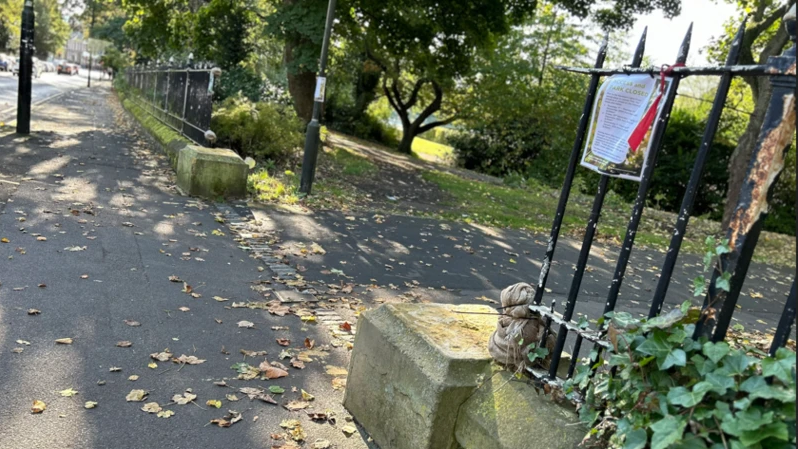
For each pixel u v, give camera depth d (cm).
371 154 2334
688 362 189
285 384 377
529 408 248
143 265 567
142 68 2391
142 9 2105
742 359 172
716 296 188
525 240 1035
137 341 405
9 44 7325
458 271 745
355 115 3438
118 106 2930
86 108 2492
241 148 1325
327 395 371
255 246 704
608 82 246
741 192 184
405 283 656
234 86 1980
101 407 320
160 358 383
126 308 459
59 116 1925
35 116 1794
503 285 716
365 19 1867
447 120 3108
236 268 607
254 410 341
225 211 860
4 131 1331
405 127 3209
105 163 1103
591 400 226
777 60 177
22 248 555
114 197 830
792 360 161
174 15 2136
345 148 2270
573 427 230
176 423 316
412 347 298
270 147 1327
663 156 2414
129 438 297
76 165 1034
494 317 348
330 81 2734
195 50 2102
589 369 230
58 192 807
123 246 615
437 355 282
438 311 341
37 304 438
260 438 314
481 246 916
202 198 915
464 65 2131
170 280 538
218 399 346
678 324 198
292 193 1041
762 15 1559
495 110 2808
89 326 416
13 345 370
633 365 197
